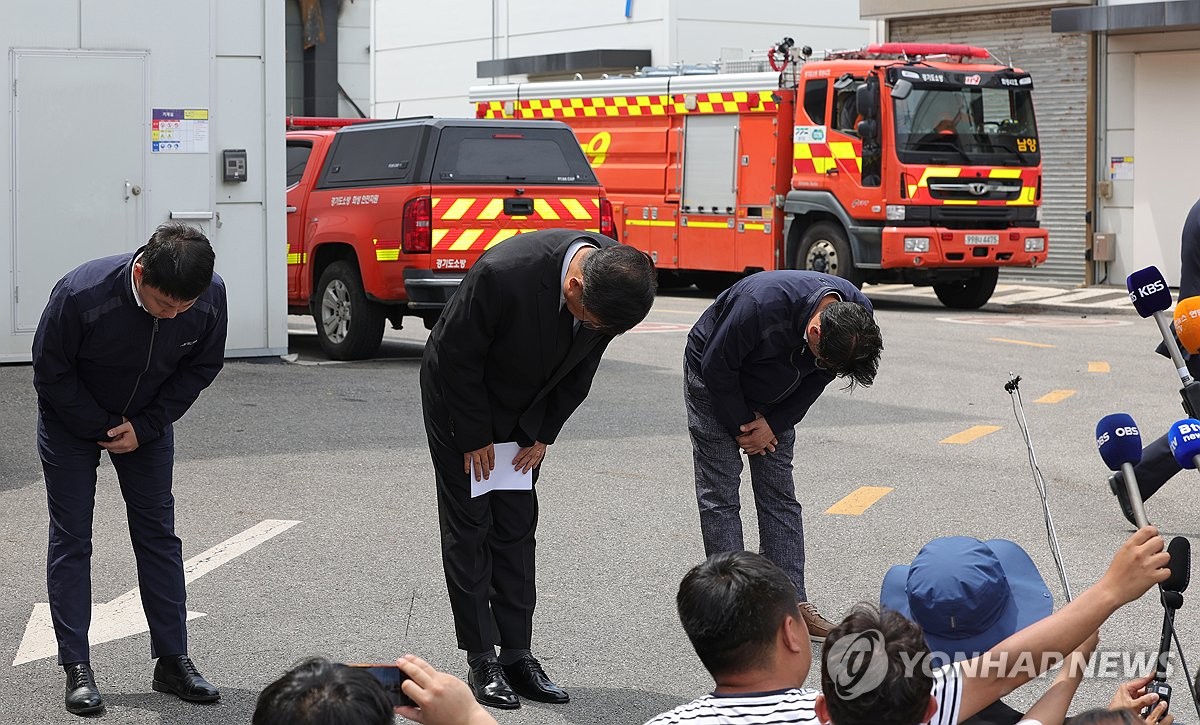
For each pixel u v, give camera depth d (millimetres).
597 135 22547
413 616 6109
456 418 5035
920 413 11086
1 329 12070
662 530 7539
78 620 5102
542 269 4953
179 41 12445
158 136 12438
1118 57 21688
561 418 5219
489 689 5117
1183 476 8914
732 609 3047
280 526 7527
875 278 19812
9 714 5012
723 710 3070
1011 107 19453
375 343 13586
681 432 10242
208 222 12750
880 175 18812
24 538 7285
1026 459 9359
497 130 13227
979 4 22859
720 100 20719
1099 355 14383
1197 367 6605
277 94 12898
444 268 12844
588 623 6047
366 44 39188
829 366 5305
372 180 13312
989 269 19578
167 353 5023
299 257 14031
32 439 9578
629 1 27047
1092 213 22172
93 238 12289
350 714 2414
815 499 8242
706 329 5867
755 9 27016
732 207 20719
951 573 3301
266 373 12562
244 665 5508
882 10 24188
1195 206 7219
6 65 11891
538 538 7367
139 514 5223
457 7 31203
